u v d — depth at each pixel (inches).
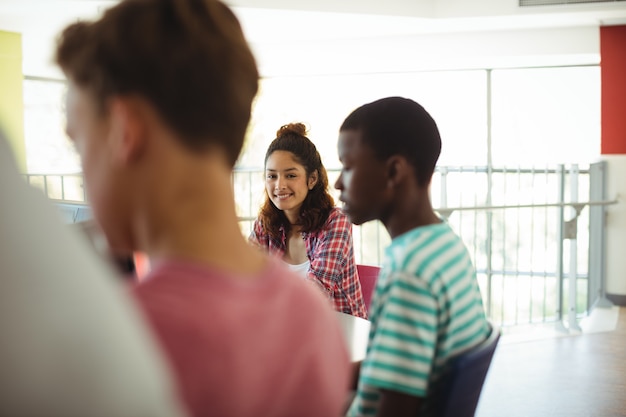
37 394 17.8
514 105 337.4
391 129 54.5
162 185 29.2
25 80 348.8
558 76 332.5
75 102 30.3
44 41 321.4
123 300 21.0
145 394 19.3
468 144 349.1
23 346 17.7
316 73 331.9
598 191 261.9
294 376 32.1
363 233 259.0
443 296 50.6
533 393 167.3
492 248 282.8
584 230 279.6
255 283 31.3
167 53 28.5
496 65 322.3
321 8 246.4
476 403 56.4
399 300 49.6
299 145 112.8
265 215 117.9
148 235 30.1
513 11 260.4
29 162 348.8
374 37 310.0
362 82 362.9
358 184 55.9
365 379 50.1
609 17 265.9
